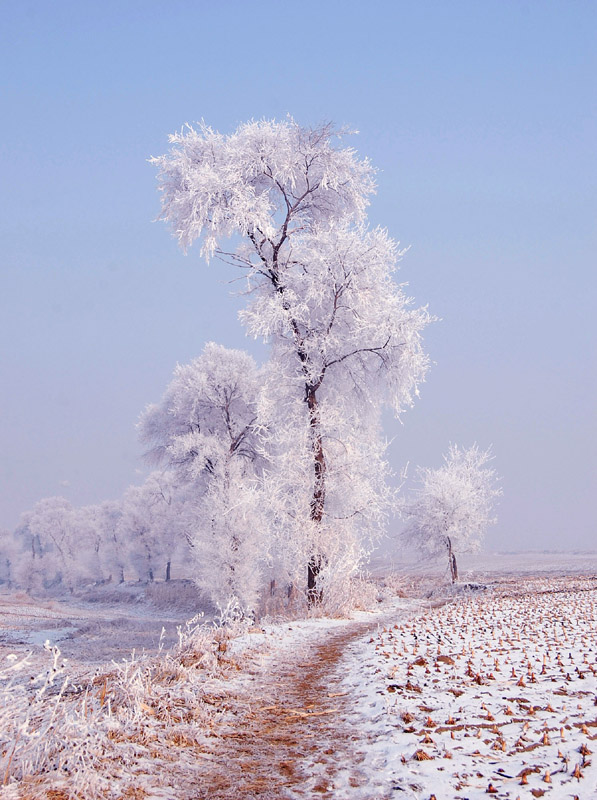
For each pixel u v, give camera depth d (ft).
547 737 16.25
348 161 74.49
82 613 155.84
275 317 68.08
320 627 52.16
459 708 20.42
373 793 14.19
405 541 148.25
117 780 15.28
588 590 90.53
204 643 33.58
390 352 70.85
